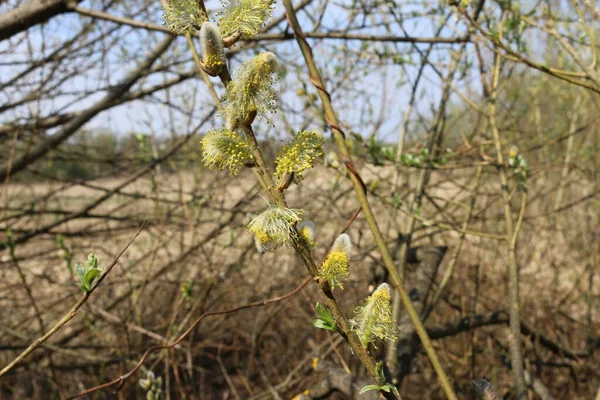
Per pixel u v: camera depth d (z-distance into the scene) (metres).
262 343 5.14
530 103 5.45
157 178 5.89
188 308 4.56
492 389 1.43
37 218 5.43
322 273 1.16
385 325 1.17
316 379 4.09
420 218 2.81
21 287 4.41
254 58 1.14
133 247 6.02
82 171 7.22
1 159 5.24
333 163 2.54
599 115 5.18
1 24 3.44
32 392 4.79
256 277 5.24
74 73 4.71
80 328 4.45
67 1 3.43
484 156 2.90
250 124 1.18
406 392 4.38
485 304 4.50
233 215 4.55
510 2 2.68
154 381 2.07
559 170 6.06
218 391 4.96
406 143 4.62
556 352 3.96
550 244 5.42
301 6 3.58
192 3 1.22
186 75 4.50
